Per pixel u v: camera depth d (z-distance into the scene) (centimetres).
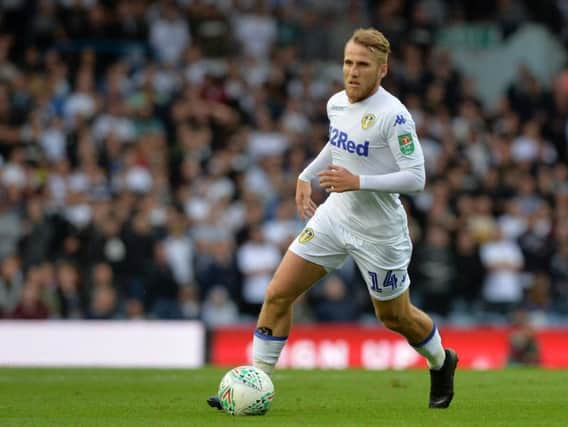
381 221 2564
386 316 2628
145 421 2436
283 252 6141
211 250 6041
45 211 6109
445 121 7406
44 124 6925
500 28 8575
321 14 8256
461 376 3631
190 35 7925
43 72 7419
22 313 5650
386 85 7581
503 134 7462
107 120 7012
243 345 5134
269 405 2555
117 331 5078
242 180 6650
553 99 7869
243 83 7488
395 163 2541
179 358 5091
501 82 8488
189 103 7181
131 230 5959
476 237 6419
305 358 5112
